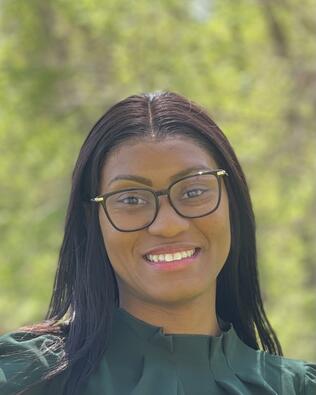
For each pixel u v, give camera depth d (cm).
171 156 348
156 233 344
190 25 1208
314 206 1333
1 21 1268
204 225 348
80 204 364
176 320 357
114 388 344
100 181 356
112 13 1184
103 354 351
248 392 360
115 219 348
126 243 348
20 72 1237
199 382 354
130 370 350
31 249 1347
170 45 1205
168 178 347
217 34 1210
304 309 1281
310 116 1222
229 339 368
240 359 372
